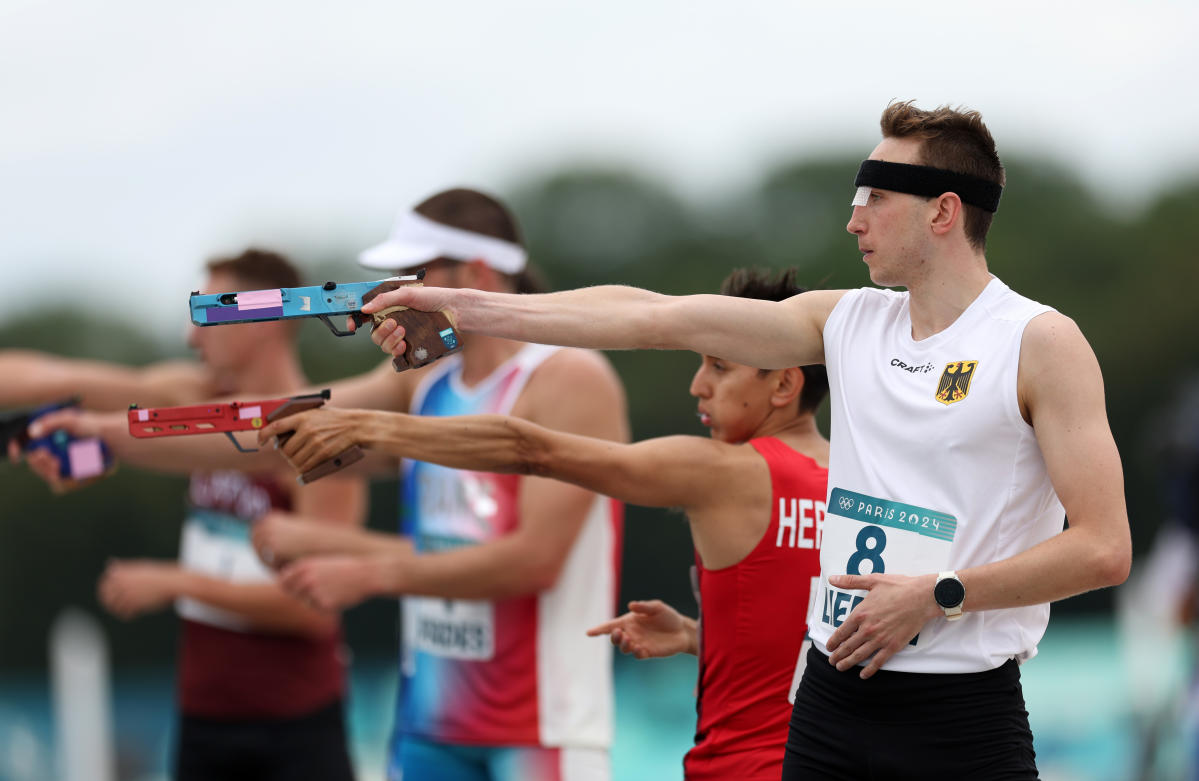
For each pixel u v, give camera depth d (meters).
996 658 10.62
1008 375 10.45
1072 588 10.12
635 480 12.45
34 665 72.69
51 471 17.44
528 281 18.47
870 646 10.48
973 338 10.79
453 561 17.00
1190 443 25.16
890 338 11.35
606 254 92.94
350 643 61.19
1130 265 88.88
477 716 17.38
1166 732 28.38
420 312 11.43
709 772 13.25
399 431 12.07
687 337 11.78
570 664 17.11
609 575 17.45
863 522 11.02
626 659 36.19
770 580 12.86
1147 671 29.22
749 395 13.45
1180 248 87.88
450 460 12.15
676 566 61.06
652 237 93.31
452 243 17.56
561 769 16.94
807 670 11.47
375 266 17.62
